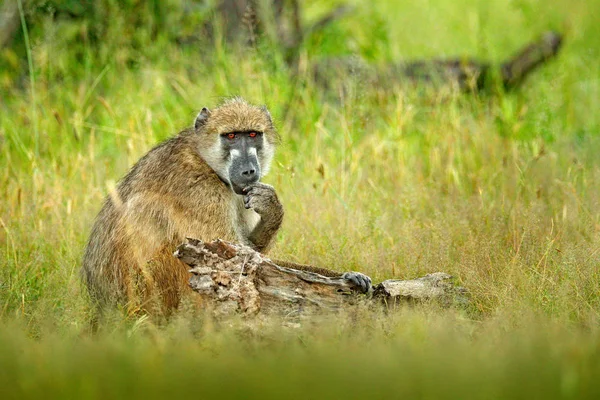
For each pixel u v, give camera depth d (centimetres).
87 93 1591
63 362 718
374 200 1297
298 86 1697
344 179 1327
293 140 1526
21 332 841
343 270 1090
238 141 998
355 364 702
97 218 1009
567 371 662
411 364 685
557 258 1025
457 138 1459
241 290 859
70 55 1709
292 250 1148
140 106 1555
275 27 1830
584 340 762
